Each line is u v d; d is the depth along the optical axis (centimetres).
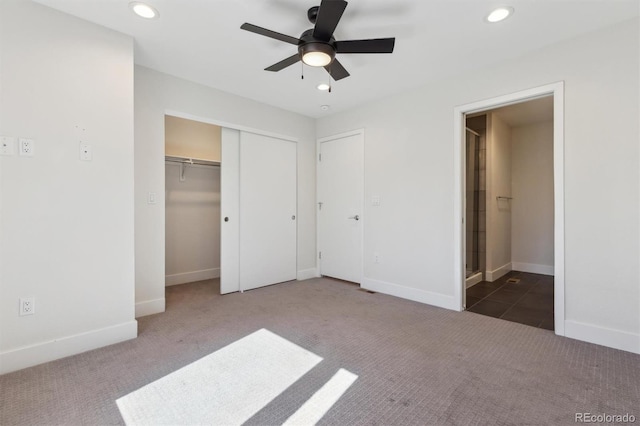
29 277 192
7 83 184
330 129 432
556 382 175
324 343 226
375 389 169
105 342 220
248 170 375
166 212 396
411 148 338
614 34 217
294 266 427
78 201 209
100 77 219
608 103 220
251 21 215
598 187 224
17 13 188
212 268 442
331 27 179
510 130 486
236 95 357
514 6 196
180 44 246
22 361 188
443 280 312
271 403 156
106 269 222
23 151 189
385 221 363
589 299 229
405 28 221
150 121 288
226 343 226
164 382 175
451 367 192
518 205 488
